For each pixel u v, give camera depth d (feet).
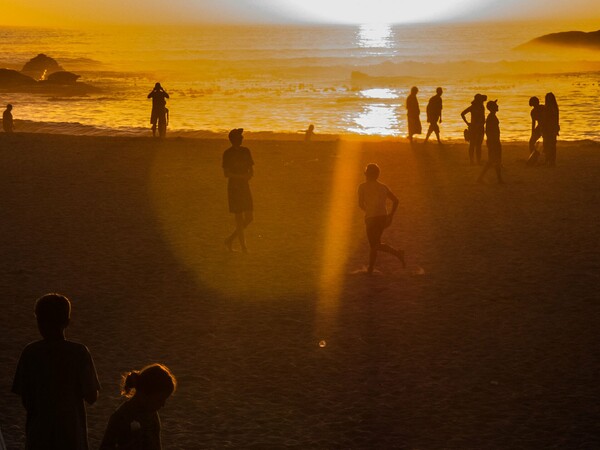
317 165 70.33
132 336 29.14
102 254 40.88
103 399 23.68
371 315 31.40
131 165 69.15
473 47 466.70
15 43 537.24
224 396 23.91
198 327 30.14
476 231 45.50
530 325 29.96
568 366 25.99
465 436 21.17
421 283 35.70
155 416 14.71
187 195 56.34
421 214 50.14
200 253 41.34
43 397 15.93
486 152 78.95
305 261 39.91
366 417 22.39
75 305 32.60
